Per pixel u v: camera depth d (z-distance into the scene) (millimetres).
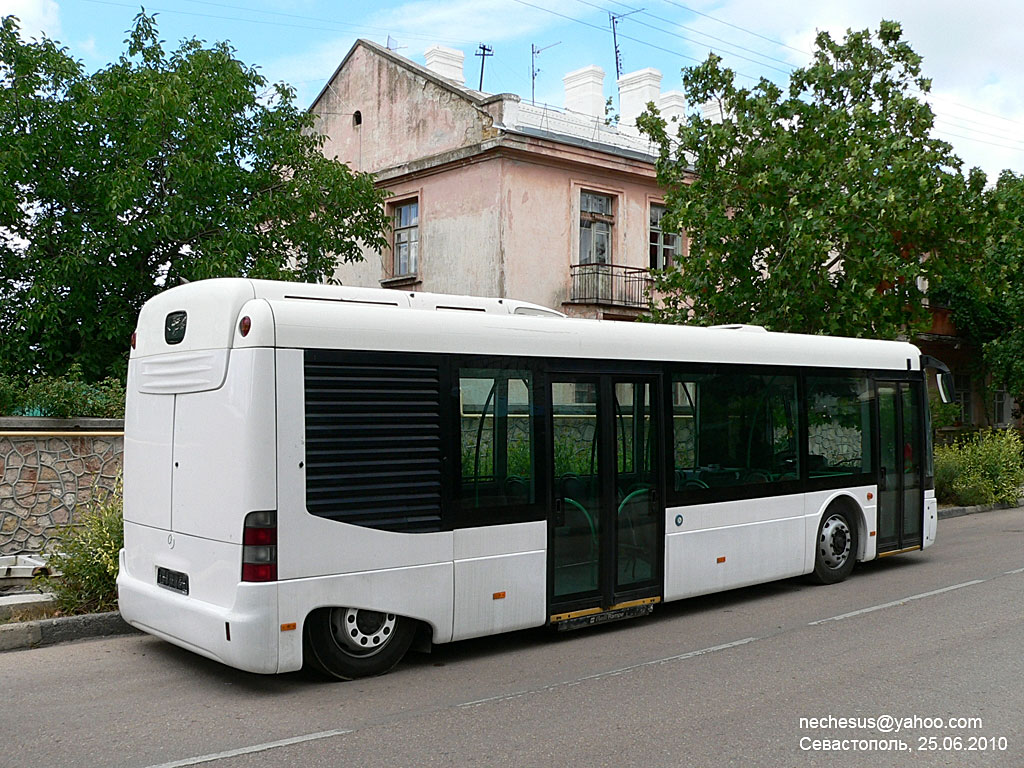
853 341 11430
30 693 6695
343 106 24406
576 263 21391
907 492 12047
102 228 15594
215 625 6582
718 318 16938
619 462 8695
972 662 7402
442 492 7371
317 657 6844
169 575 7246
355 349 6961
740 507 9789
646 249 22703
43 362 15117
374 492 6988
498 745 5613
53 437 11289
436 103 21688
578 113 22562
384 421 7070
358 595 6871
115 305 15773
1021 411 28109
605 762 5324
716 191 16938
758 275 16719
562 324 8352
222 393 6727
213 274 15117
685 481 9266
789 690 6727
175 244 16500
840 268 17875
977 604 9656
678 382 9266
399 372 7184
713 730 5867
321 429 6754
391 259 22859
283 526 6523
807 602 9953
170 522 7223
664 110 25938
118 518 9031
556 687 6859
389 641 7180
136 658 7652
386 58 23031
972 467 19844
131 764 5328
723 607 9781
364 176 17578
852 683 6875
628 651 7953
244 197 16781
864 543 11328
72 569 8672
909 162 15062
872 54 17047
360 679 7078
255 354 6535
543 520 8016
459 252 21016
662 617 9336
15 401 11828
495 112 20422
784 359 10430
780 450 10320
